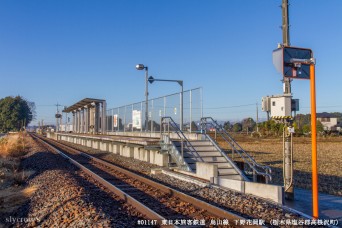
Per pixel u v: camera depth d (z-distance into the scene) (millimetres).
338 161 27984
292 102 12195
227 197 11898
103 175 18672
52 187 14898
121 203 11531
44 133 133000
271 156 32188
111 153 35219
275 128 89500
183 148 18797
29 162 27875
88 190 13766
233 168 16906
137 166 23125
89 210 10094
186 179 16203
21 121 155500
